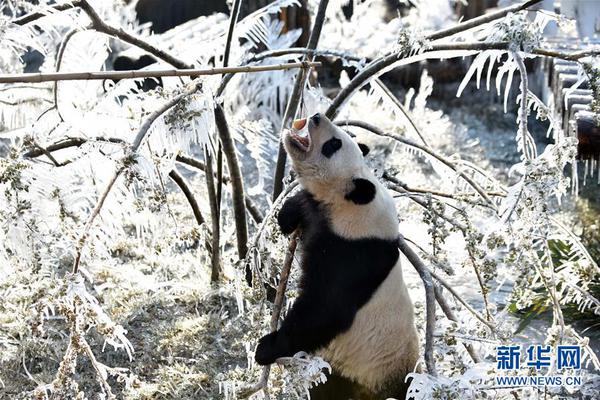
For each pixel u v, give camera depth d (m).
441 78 14.66
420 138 8.09
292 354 5.82
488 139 13.36
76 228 5.56
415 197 6.51
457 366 5.36
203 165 8.47
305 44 13.99
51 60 8.71
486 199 6.61
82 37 7.84
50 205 6.07
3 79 5.24
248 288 6.71
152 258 9.36
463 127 13.62
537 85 13.91
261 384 5.80
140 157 5.31
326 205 5.84
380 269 5.79
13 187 5.41
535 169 5.43
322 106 8.32
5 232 5.86
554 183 5.43
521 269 5.79
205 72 5.60
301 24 13.91
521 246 5.64
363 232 5.73
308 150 5.82
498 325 5.86
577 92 8.90
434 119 8.73
